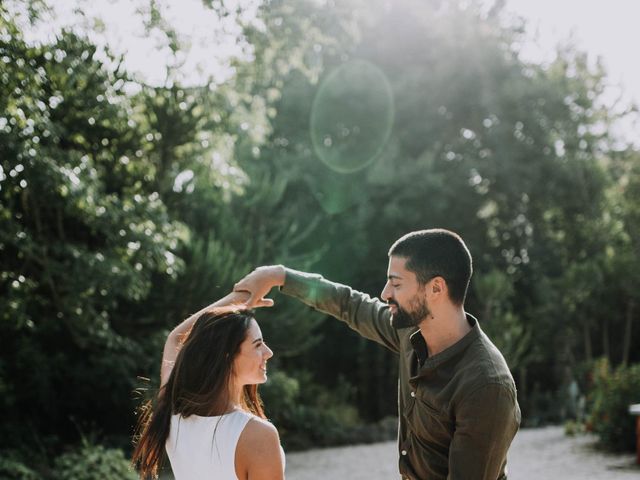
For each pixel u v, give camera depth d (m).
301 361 24.59
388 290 2.49
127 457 12.80
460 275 2.43
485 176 26.97
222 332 2.34
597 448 13.35
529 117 27.39
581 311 26.28
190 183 14.77
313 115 25.77
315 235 24.91
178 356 2.37
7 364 12.95
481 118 27.86
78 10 10.09
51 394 13.33
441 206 25.61
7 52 8.73
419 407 2.54
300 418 16.97
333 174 25.28
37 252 10.83
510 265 28.23
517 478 10.66
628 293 25.88
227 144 13.64
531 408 23.70
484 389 2.35
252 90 13.69
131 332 14.27
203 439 2.26
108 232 10.23
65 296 10.99
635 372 13.47
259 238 17.11
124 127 11.89
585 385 23.83
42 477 10.21
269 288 3.06
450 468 2.40
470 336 2.44
